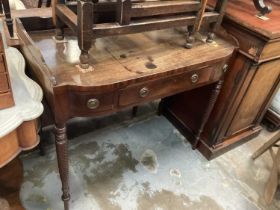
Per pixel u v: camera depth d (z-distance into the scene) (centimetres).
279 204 139
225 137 156
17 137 76
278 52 123
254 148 170
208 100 138
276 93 165
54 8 93
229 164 156
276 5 147
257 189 144
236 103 135
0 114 71
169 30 126
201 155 160
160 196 133
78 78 83
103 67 91
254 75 127
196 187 140
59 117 85
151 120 180
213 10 114
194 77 109
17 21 98
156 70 94
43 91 92
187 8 99
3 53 64
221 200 136
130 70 92
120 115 179
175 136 170
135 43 110
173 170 148
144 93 96
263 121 190
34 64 91
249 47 117
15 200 108
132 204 128
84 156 147
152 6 90
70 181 133
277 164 137
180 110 170
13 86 82
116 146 157
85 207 123
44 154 143
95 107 88
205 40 121
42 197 124
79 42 83
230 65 128
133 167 146
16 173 116
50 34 105
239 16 120
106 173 140
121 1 82
